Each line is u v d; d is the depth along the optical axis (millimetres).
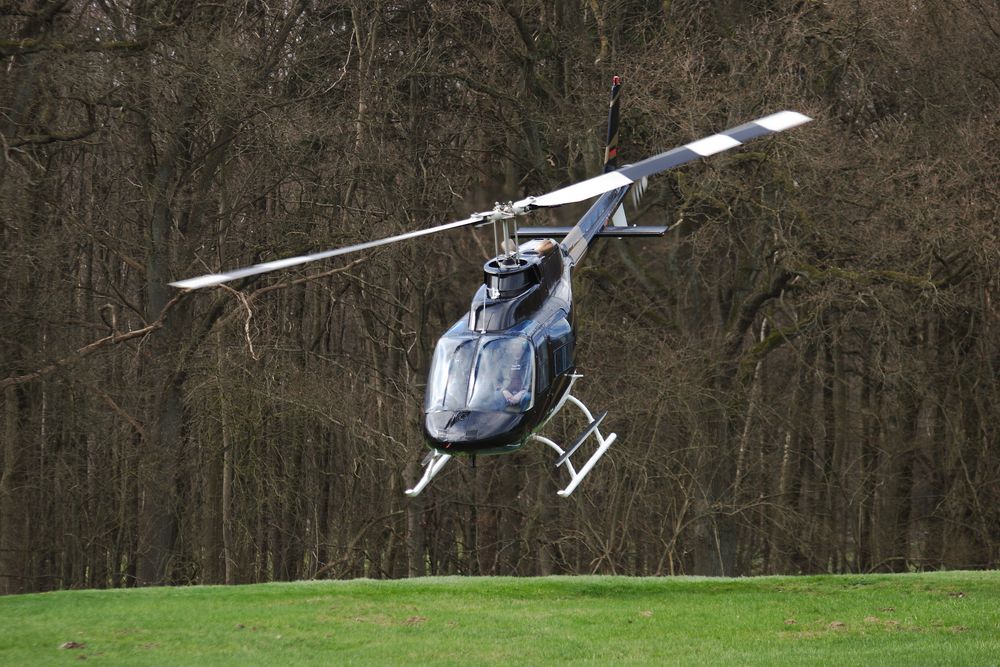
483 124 101938
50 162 91062
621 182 37000
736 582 60875
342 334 115062
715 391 92312
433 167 102562
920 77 91438
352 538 104625
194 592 57594
